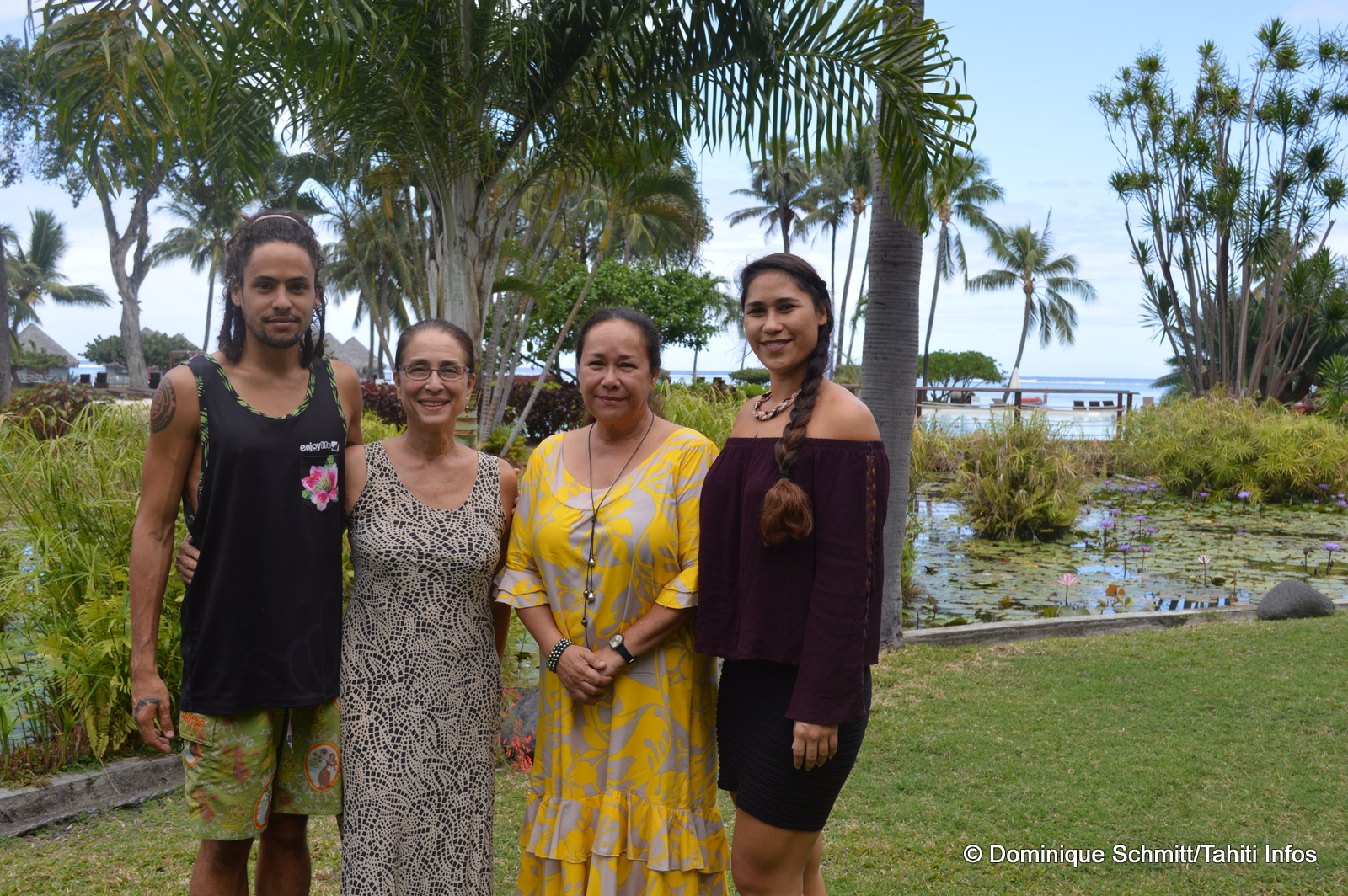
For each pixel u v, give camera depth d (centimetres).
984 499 903
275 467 182
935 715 376
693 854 191
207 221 3195
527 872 198
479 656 198
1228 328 1950
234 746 181
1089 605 617
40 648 314
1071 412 1991
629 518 193
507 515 212
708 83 515
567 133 600
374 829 186
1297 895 242
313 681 185
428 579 192
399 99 546
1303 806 292
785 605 181
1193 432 1202
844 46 454
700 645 190
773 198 3612
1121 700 392
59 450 368
